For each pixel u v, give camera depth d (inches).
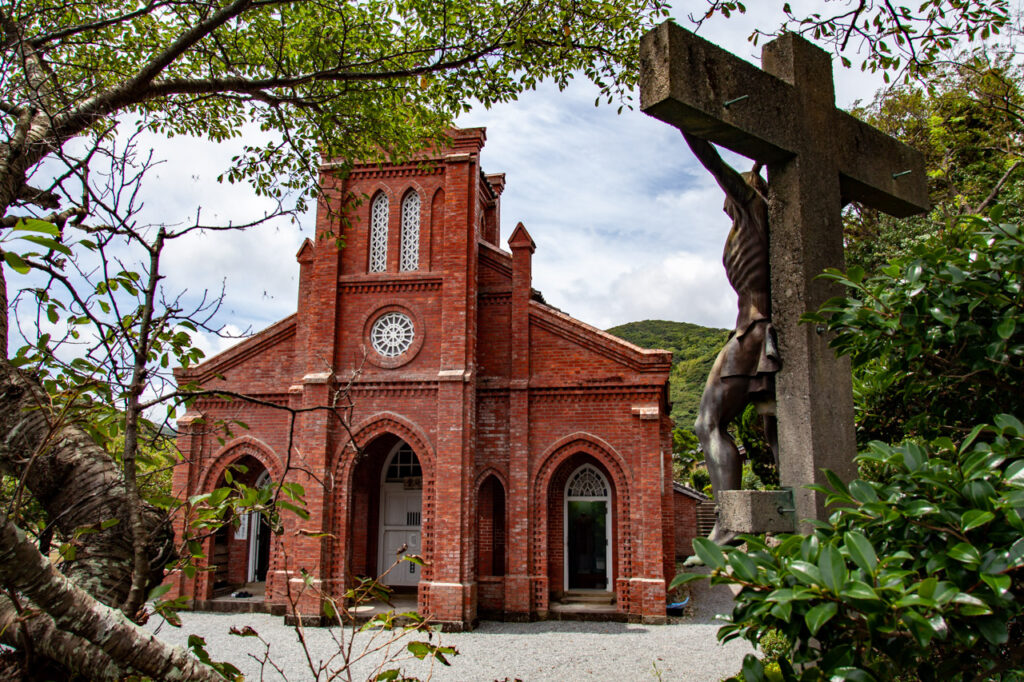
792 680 99.1
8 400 148.9
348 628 667.4
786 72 156.9
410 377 741.9
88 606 115.3
